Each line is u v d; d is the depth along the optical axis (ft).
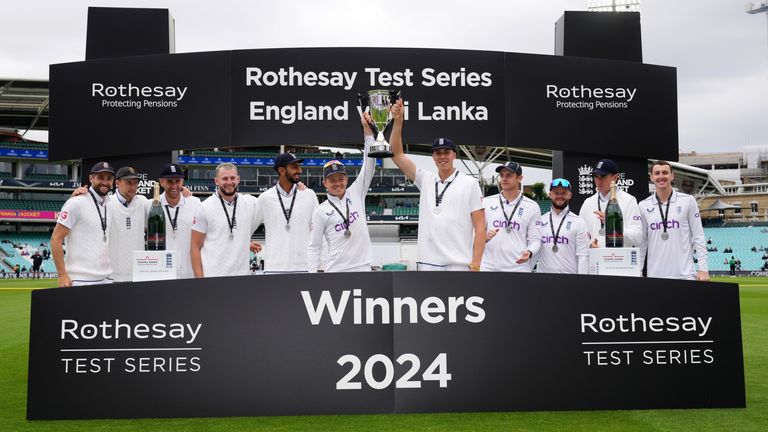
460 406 11.16
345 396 11.12
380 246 115.24
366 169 14.46
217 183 14.43
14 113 105.29
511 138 22.80
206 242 14.53
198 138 22.36
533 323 11.34
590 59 23.25
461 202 12.92
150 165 22.65
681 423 10.73
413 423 10.83
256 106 22.39
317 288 11.21
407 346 11.18
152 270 11.29
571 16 23.66
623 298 11.50
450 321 11.24
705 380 11.60
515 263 15.84
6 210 115.85
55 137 22.48
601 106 23.25
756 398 12.78
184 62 22.41
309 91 22.43
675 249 15.79
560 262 16.38
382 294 11.23
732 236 129.70
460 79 22.70
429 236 13.07
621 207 16.33
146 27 22.90
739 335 11.69
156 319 11.18
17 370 17.24
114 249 14.94
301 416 11.33
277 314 11.19
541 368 11.30
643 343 11.50
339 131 22.45
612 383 11.41
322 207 14.44
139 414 11.07
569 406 11.32
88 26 22.80
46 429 10.62
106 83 22.44
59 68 22.54
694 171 99.14
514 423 10.78
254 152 128.98
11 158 122.83
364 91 22.48
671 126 23.68
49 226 125.80
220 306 11.20
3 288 60.44
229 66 22.39
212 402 11.11
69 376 11.11
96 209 14.40
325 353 11.15
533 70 22.97
